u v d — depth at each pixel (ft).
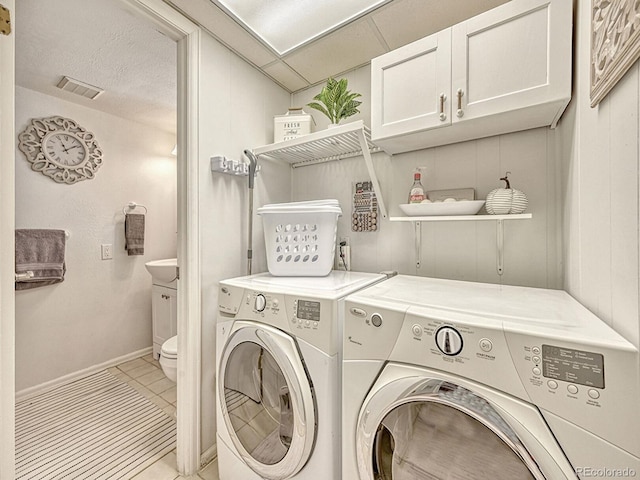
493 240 4.69
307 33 5.10
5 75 2.92
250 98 5.96
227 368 4.27
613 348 1.94
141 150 9.23
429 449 2.68
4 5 2.92
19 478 4.53
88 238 8.04
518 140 4.43
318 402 3.40
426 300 3.20
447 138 4.66
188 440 4.67
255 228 6.07
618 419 1.90
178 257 4.84
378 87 4.60
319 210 4.83
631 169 2.01
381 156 5.85
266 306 3.88
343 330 3.53
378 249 5.86
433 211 4.38
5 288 2.96
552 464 2.06
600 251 2.59
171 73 6.49
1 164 2.91
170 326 8.49
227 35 5.09
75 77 6.60
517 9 3.48
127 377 7.86
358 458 2.99
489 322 2.42
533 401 2.15
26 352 6.98
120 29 5.14
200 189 4.90
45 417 6.14
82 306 7.92
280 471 3.66
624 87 2.09
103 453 5.11
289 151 6.02
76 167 7.77
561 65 3.25
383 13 4.61
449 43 3.96
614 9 2.07
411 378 2.64
